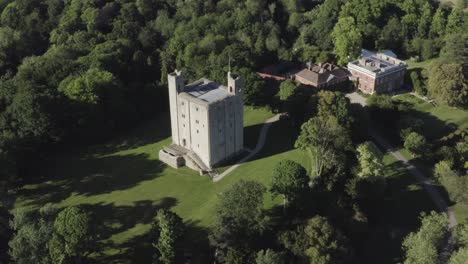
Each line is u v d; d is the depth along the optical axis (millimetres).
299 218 124812
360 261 125812
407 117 173750
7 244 121875
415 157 162000
